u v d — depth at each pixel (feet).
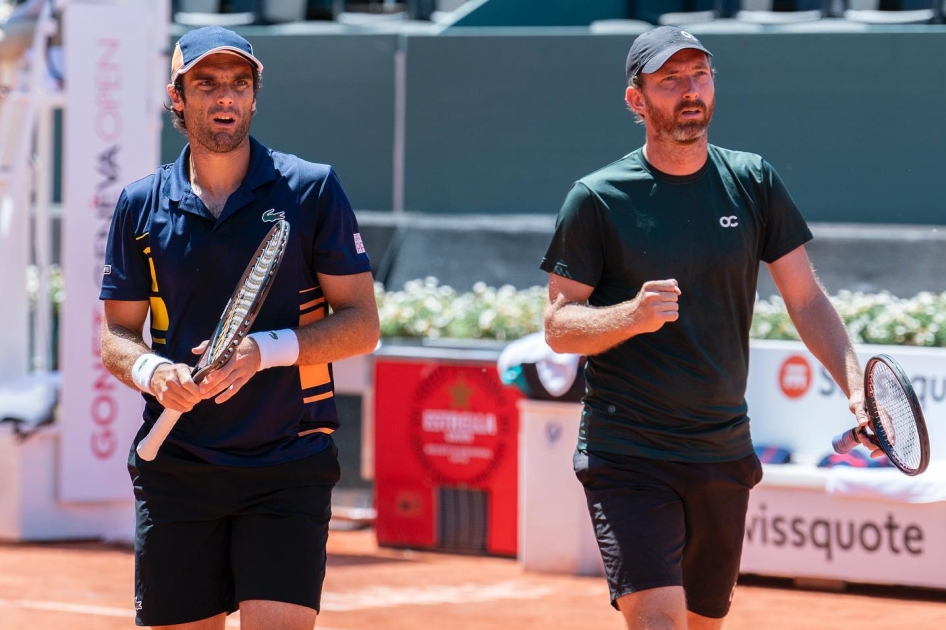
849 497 80.74
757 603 79.15
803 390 86.28
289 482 41.60
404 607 78.69
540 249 134.00
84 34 95.04
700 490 45.83
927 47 125.29
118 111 96.02
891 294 122.52
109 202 96.58
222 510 41.50
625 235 45.70
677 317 43.11
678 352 45.57
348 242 42.52
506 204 138.92
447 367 97.50
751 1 148.97
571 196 46.65
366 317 42.29
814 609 77.66
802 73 128.77
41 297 110.22
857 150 127.75
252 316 37.68
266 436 41.47
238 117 40.81
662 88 45.01
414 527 98.78
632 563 44.29
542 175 137.69
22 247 104.78
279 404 41.57
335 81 143.43
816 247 127.24
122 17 95.66
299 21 159.63
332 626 73.31
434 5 162.91
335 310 42.65
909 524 79.82
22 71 104.27
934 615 76.23
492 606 79.10
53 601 79.15
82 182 95.86
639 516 44.91
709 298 45.60
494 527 96.17
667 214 45.62
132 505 100.89
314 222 42.14
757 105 130.31
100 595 81.05
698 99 44.75
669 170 45.93
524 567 90.22
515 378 89.40
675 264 45.44
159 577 42.09
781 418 86.84
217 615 42.98
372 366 110.52
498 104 138.62
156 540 42.04
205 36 40.47
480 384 96.37
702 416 45.75
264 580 40.55
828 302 47.37
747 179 46.34
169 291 41.88
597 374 47.01
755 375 87.51
